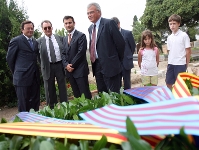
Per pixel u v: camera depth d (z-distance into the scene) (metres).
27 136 1.26
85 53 5.08
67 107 2.15
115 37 4.02
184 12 18.03
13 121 1.74
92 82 10.16
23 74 4.96
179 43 4.89
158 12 19.45
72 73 5.05
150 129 0.90
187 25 20.39
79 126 1.23
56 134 1.13
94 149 0.94
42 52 5.48
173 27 4.93
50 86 5.59
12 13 7.38
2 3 7.25
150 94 1.99
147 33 5.26
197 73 7.98
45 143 1.00
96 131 1.09
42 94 7.64
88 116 1.19
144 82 5.45
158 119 0.96
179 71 4.96
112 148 0.92
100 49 4.11
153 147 0.94
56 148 1.01
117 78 4.16
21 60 5.02
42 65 5.56
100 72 4.41
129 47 5.86
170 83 5.20
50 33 5.49
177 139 0.89
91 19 4.19
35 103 5.32
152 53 5.30
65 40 5.33
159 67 14.66
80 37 5.00
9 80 7.00
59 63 5.57
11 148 1.19
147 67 5.34
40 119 1.79
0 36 6.94
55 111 2.08
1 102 7.20
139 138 0.86
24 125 1.39
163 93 1.96
